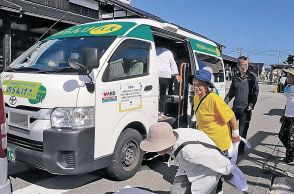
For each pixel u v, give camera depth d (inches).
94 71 173.3
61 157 165.3
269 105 742.5
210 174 120.4
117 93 184.9
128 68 197.0
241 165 245.8
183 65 255.6
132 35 204.1
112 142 183.5
